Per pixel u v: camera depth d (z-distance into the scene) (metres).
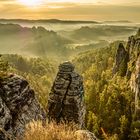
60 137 10.16
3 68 27.12
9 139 11.75
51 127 10.45
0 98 20.45
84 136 11.54
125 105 132.62
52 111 37.56
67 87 38.19
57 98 37.97
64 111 37.34
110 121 120.25
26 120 22.00
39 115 24.50
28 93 24.09
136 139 105.56
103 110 129.50
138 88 128.38
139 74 131.88
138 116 117.62
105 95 144.25
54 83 38.91
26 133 10.57
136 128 111.25
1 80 22.70
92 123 113.25
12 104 21.66
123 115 119.69
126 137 110.88
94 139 14.48
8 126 19.52
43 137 10.11
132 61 161.50
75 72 39.56
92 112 129.88
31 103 24.08
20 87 23.22
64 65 39.12
